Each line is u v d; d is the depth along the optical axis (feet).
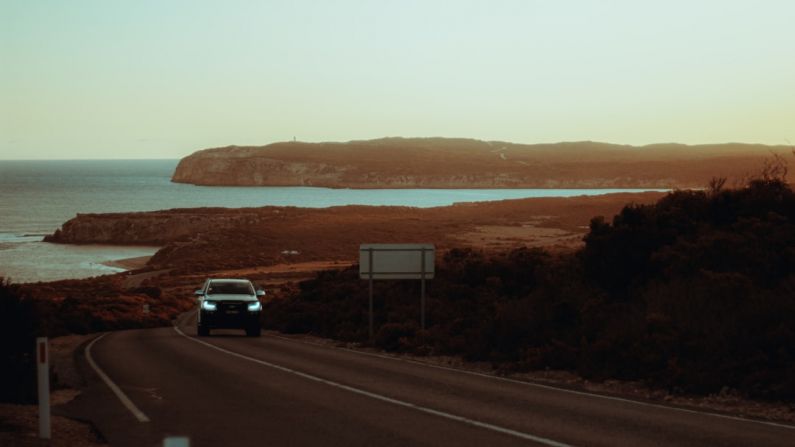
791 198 80.18
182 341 90.27
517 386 48.96
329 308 112.68
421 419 36.70
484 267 107.34
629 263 74.23
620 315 62.80
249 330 99.55
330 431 33.73
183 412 38.81
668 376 47.34
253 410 39.42
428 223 628.28
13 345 44.29
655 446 30.45
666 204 84.23
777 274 65.62
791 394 41.91
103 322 144.46
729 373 45.91
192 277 346.54
